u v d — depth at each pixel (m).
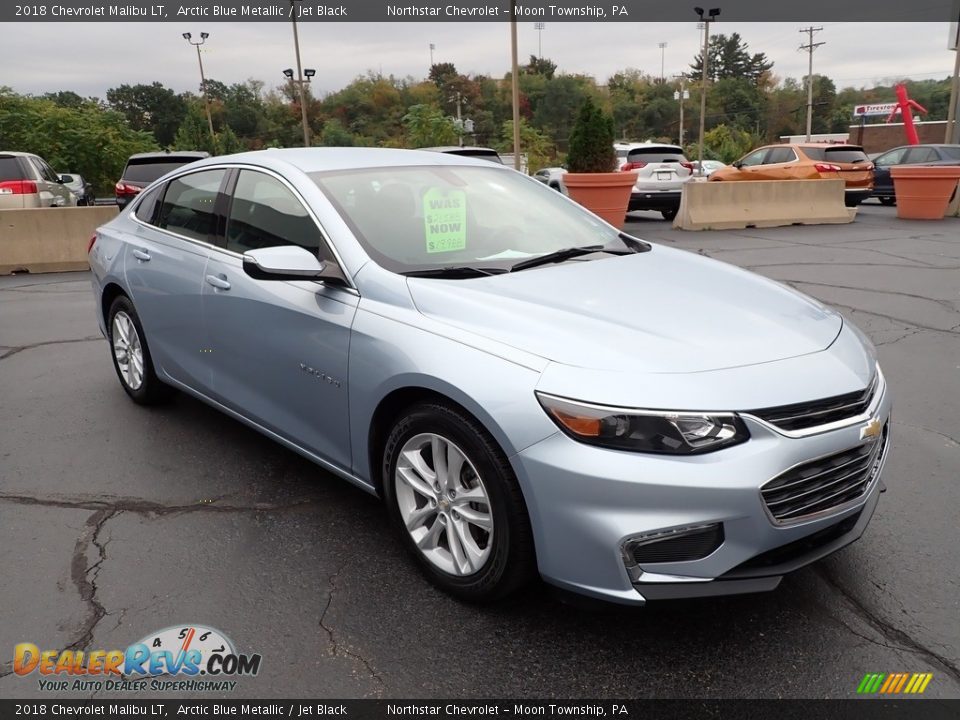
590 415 2.29
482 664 2.47
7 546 3.15
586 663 2.47
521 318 2.63
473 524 2.68
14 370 5.59
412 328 2.76
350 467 3.14
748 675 2.41
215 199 3.93
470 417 2.55
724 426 2.28
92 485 3.71
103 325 5.01
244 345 3.55
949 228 13.95
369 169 3.63
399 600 2.79
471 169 3.96
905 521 3.32
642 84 115.38
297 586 2.88
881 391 2.74
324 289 3.14
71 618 2.70
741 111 110.31
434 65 111.56
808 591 2.83
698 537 2.29
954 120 18.25
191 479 3.77
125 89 98.56
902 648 2.52
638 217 18.50
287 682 2.39
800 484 2.36
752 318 2.76
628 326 2.60
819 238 12.77
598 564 2.32
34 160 14.66
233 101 97.12
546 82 100.62
